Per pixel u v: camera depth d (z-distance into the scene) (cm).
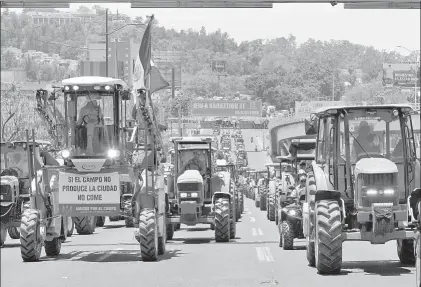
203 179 3512
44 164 2672
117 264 2450
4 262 2528
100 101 2647
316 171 2198
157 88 3531
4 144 3172
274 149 12825
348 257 2552
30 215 2556
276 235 3753
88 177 2606
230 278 2052
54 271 2284
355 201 2116
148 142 2662
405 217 2092
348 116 2181
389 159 2169
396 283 1900
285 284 1920
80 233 3878
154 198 2559
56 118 2652
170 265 2400
